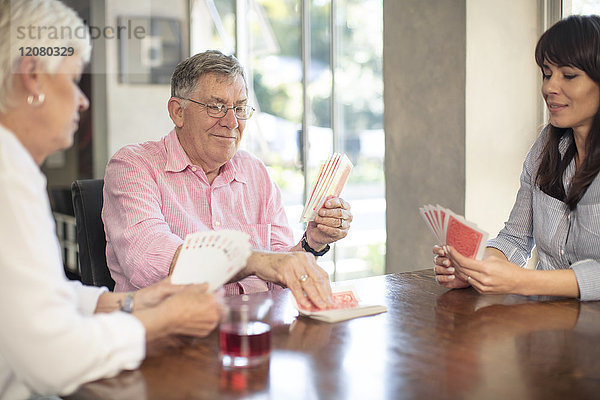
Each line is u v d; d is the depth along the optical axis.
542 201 1.95
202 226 2.13
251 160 2.35
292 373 1.12
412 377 1.10
